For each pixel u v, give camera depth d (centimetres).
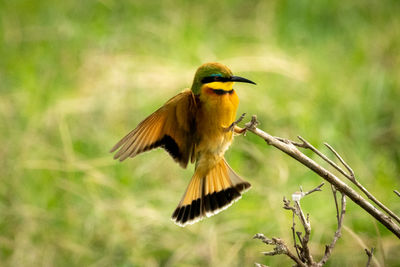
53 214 1068
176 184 1116
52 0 1575
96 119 1236
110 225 1046
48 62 1420
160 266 1000
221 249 989
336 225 989
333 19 1549
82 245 1030
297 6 1556
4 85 1342
